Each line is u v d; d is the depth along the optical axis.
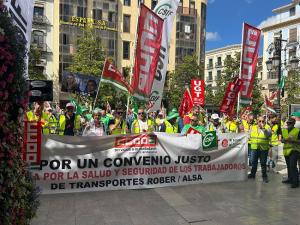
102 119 11.13
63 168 8.09
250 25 12.59
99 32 46.56
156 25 10.12
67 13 45.00
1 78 3.41
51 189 8.02
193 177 9.41
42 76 35.56
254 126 10.59
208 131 9.59
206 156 9.57
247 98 12.88
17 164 3.83
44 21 43.66
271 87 63.41
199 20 53.84
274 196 8.30
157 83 10.92
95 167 8.34
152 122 11.92
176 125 12.42
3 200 3.54
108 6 47.19
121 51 48.16
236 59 39.09
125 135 8.59
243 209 7.20
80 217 6.50
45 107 11.41
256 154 10.36
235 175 10.02
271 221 6.50
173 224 6.24
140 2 9.79
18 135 3.95
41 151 7.89
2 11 3.57
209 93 45.22
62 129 10.08
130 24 48.66
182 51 52.41
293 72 42.44
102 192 8.33
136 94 9.88
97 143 8.35
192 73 44.50
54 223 6.15
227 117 13.80
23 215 4.10
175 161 9.16
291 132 9.48
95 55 38.25
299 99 41.97
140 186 8.77
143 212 6.88
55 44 44.47
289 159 9.58
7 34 3.51
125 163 8.61
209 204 7.52
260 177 10.67
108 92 29.16
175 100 44.16
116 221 6.33
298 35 59.91
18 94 3.77
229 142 9.88
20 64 3.71
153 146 8.88
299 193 8.64
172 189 8.80
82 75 14.88
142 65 9.90
